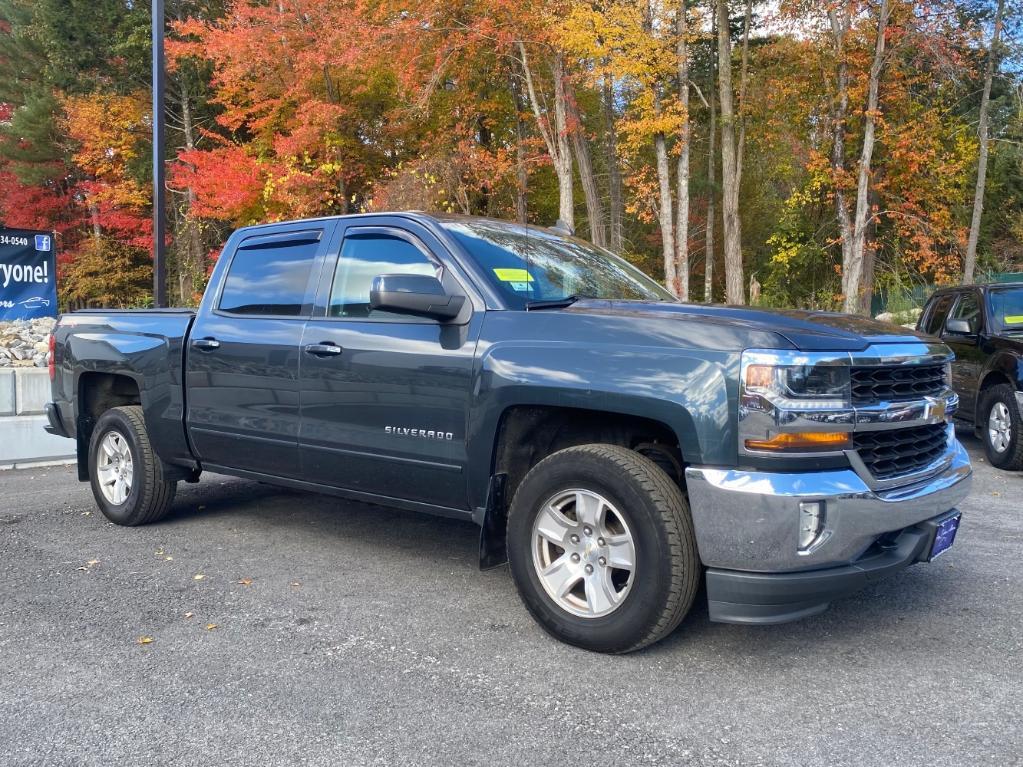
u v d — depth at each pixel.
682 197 21.98
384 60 20.78
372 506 6.33
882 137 24.17
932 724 2.86
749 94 26.84
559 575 3.57
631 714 2.96
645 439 3.80
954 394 3.89
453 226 4.27
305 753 2.72
